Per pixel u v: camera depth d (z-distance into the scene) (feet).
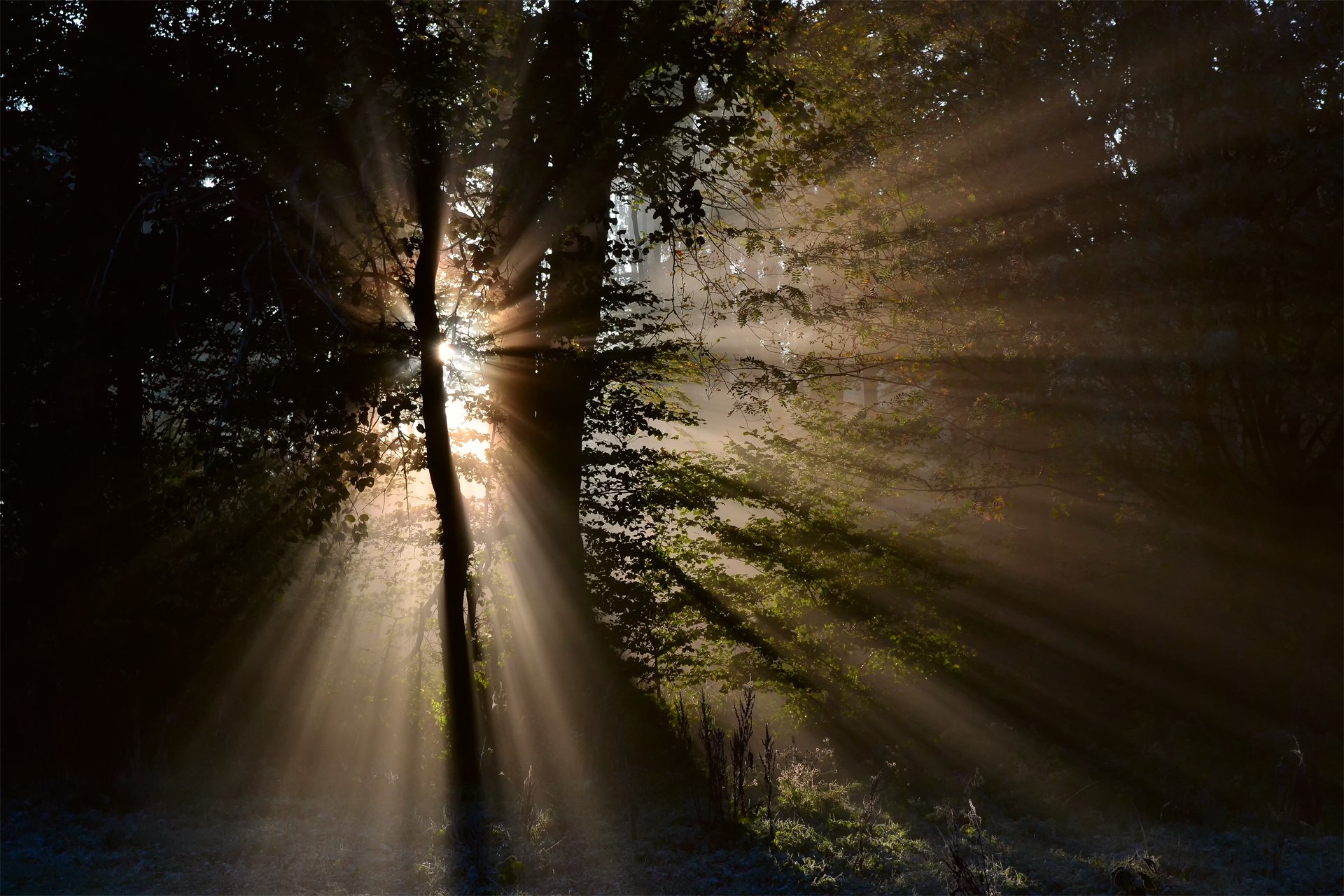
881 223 48.93
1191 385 38.68
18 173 34.45
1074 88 41.50
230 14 35.96
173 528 41.47
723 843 27.58
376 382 36.06
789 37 49.67
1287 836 30.07
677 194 43.93
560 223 42.29
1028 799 35.01
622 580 47.44
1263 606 43.91
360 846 27.30
